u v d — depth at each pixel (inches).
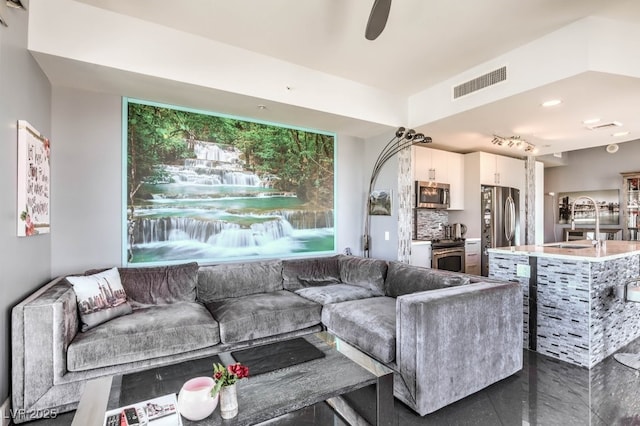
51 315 75.9
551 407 81.5
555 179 322.3
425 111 152.6
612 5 91.3
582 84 106.2
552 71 104.8
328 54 120.1
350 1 90.3
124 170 118.1
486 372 89.2
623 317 122.6
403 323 81.1
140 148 121.1
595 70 96.7
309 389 63.2
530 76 111.0
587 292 104.4
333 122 151.6
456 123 151.9
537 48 109.0
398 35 106.7
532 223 237.5
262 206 148.2
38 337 74.7
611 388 90.7
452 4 90.6
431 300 79.8
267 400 59.5
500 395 87.3
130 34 97.7
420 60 124.3
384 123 153.4
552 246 146.3
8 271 74.1
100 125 114.5
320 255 165.5
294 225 157.4
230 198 139.8
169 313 99.7
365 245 175.0
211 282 122.4
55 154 107.3
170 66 103.5
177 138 128.1
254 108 131.9
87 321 87.0
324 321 113.7
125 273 109.6
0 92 70.4
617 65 98.6
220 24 101.8
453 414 79.0
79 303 87.1
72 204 109.9
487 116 141.4
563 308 110.3
